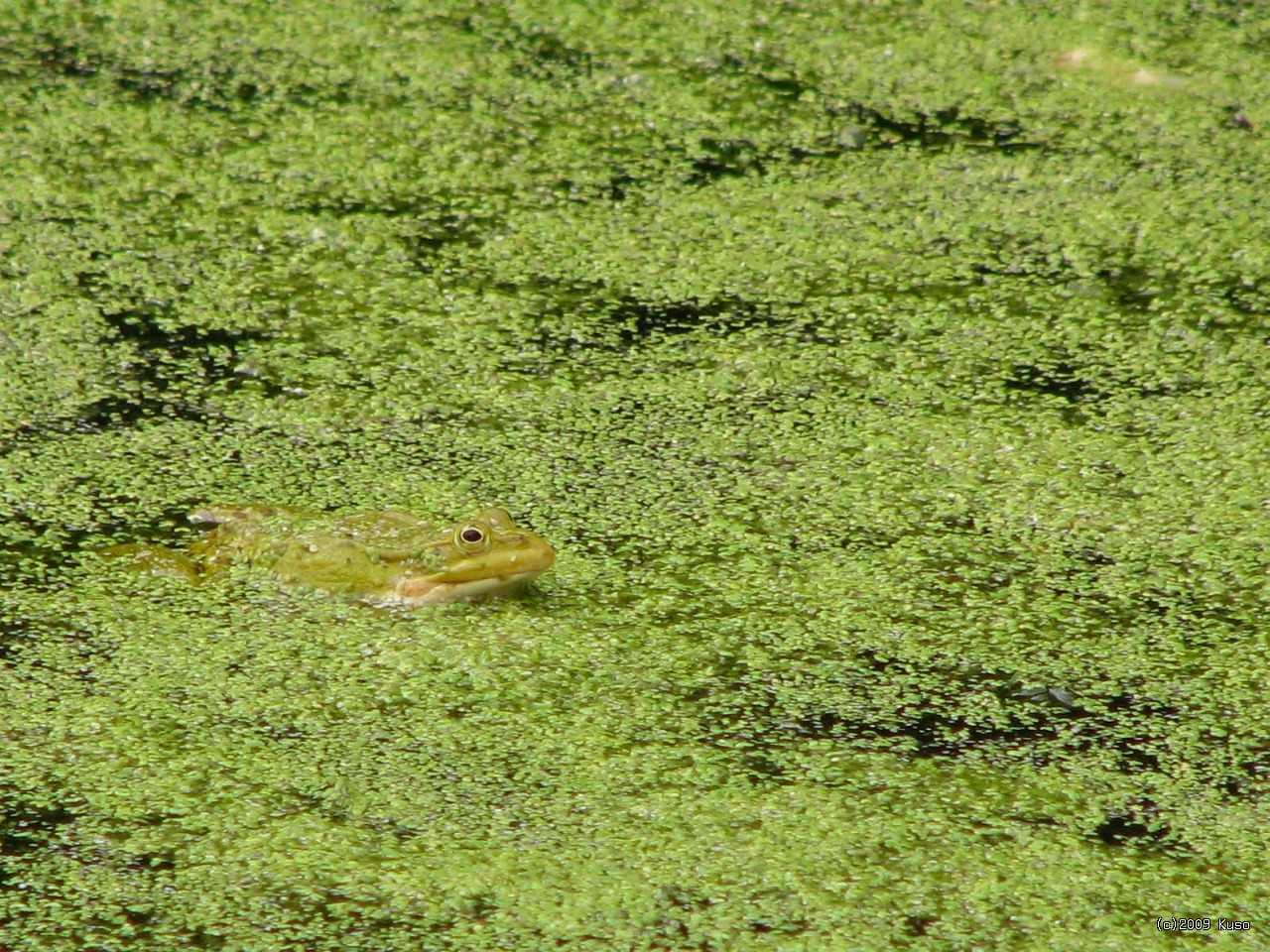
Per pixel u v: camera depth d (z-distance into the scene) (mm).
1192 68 19625
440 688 10164
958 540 11883
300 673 10258
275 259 15766
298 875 8633
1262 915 8453
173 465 12586
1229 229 16422
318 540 11141
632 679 10305
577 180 17344
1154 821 9156
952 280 15656
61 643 10500
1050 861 8820
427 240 16203
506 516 11344
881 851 8883
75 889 8531
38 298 14867
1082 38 20297
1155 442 13109
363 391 13711
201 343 14344
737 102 18922
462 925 8328
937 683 10352
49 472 12438
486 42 20141
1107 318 14992
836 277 15695
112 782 9289
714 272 15742
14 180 16875
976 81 19375
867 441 13125
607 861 8773
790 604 11117
